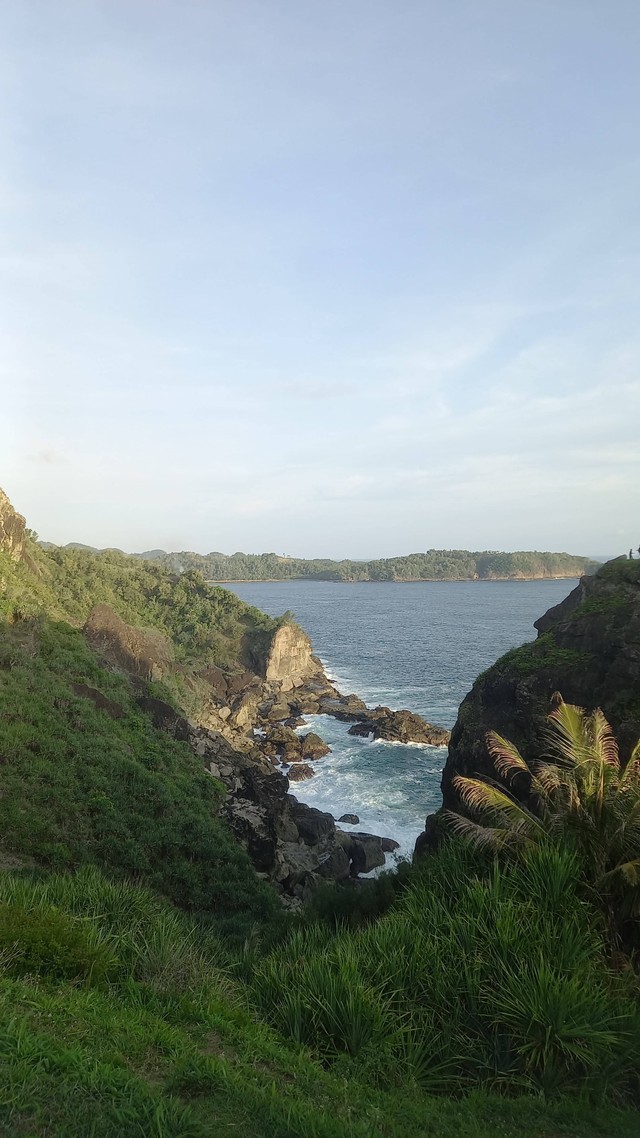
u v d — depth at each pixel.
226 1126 5.28
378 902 16.80
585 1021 8.00
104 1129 4.78
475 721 23.81
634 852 11.05
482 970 8.95
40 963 7.55
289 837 29.84
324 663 94.06
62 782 21.80
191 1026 7.45
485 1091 7.56
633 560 24.47
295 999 8.45
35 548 70.62
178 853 22.19
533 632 121.69
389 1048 7.85
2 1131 4.48
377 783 41.88
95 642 43.47
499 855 12.25
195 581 94.44
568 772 12.43
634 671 19.61
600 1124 7.02
